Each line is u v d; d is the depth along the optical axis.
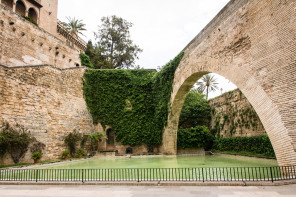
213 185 7.34
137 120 27.81
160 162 17.58
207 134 29.19
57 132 20.95
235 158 20.06
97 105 27.84
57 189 7.46
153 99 28.47
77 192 7.00
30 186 8.05
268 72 10.51
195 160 18.92
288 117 9.39
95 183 7.99
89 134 25.95
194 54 18.42
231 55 13.31
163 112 25.59
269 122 10.30
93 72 28.59
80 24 39.69
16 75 17.69
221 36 14.46
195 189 6.97
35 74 19.69
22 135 16.38
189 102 34.75
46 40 28.14
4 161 15.00
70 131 22.89
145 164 16.16
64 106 22.97
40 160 17.70
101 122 27.52
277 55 10.08
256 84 11.16
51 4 35.09
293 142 9.10
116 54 43.00
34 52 26.06
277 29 10.14
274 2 10.36
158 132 26.92
